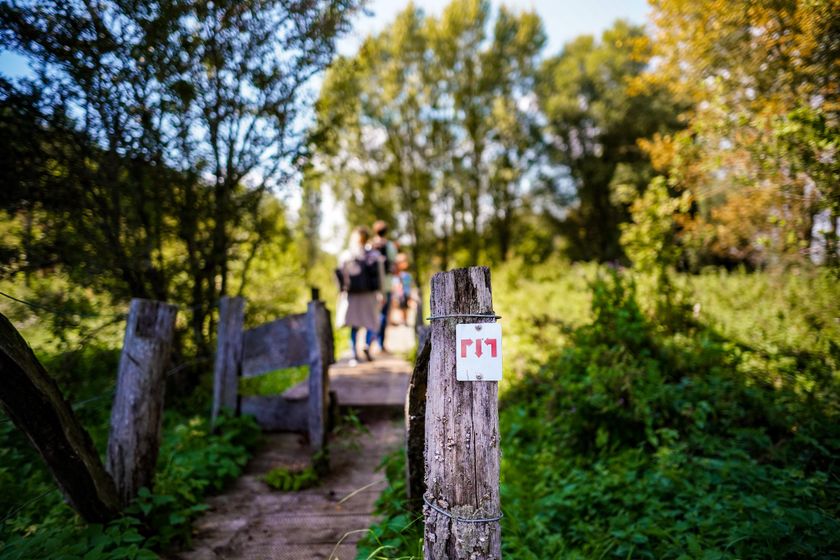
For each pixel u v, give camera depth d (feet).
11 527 9.84
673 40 18.03
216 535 11.02
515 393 19.06
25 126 15.03
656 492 10.98
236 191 19.85
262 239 20.52
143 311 10.78
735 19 15.39
